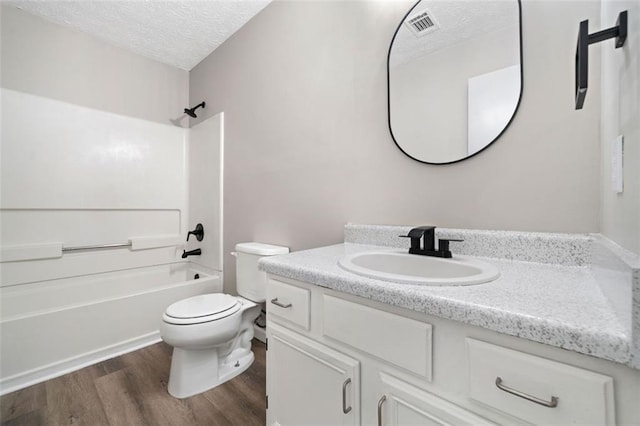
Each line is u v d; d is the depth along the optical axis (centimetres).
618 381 39
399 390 62
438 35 109
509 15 93
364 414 70
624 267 40
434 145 109
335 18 144
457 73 104
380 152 127
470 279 65
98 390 141
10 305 175
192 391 137
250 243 189
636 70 45
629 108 49
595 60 77
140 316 188
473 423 52
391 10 123
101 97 218
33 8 184
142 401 133
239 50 206
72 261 203
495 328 48
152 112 246
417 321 59
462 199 103
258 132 190
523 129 90
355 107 136
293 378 89
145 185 240
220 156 223
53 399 135
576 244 78
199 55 242
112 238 222
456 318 53
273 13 178
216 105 231
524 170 90
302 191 161
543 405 44
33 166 188
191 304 148
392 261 102
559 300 53
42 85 192
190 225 263
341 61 141
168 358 173
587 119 79
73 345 163
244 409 128
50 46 195
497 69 95
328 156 148
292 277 87
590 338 40
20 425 118
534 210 88
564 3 83
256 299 166
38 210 191
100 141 216
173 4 182
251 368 161
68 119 202
